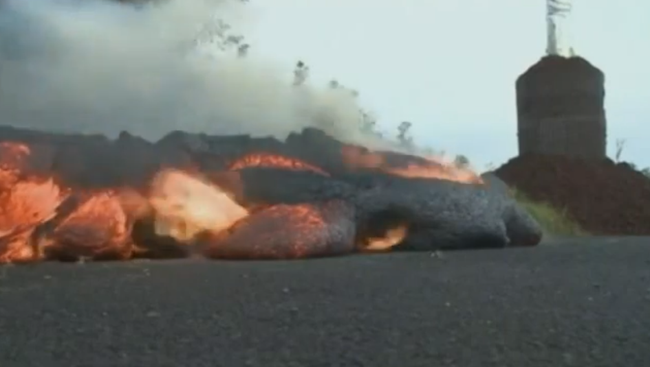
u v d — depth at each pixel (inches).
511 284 199.6
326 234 317.4
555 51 750.5
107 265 267.0
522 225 393.7
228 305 167.3
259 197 345.4
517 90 701.3
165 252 321.7
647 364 118.7
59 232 290.2
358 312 158.4
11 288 196.5
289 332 139.9
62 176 304.2
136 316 155.0
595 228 584.1
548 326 143.3
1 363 121.4
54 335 138.9
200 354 125.6
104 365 119.8
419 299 174.6
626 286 194.9
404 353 125.0
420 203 359.3
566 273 225.8
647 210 611.2
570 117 680.4
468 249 358.6
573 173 650.8
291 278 214.7
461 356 123.3
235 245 308.2
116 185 315.6
